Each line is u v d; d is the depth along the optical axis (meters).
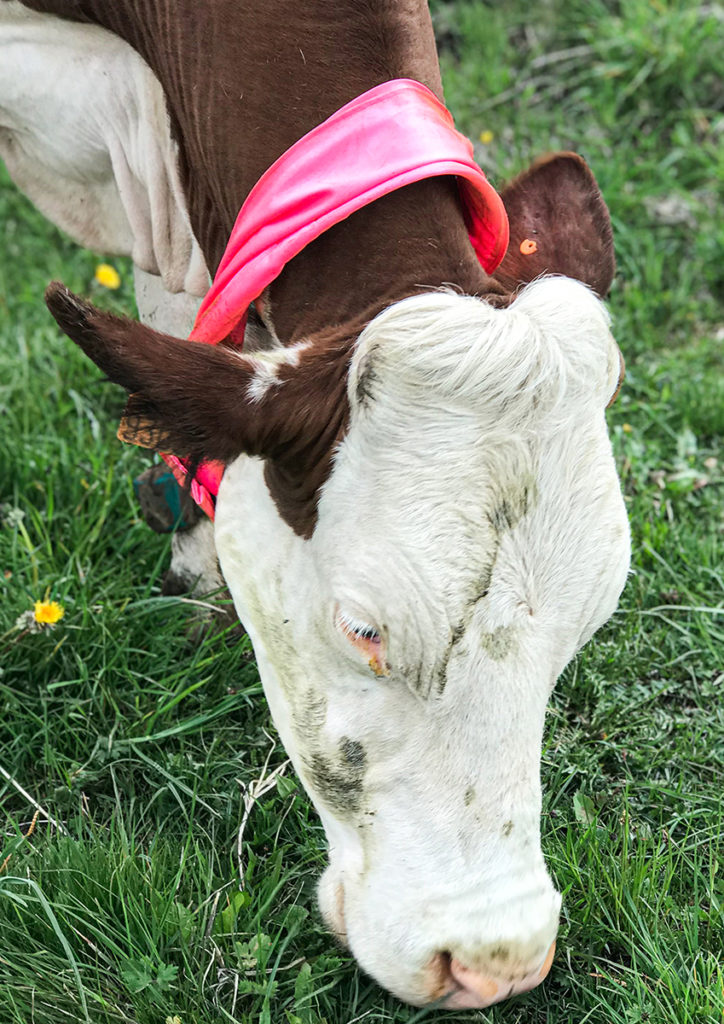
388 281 2.55
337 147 2.62
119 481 4.10
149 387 2.33
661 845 3.14
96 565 3.84
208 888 2.93
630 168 5.76
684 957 2.93
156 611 3.65
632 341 5.01
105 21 3.24
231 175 2.96
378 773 2.45
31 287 5.09
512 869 2.38
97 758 3.30
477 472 2.28
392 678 2.38
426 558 2.27
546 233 2.75
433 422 2.29
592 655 3.67
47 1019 2.69
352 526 2.36
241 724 3.49
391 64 2.76
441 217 2.57
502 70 6.19
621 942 2.97
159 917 2.86
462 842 2.38
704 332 5.25
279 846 3.17
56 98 3.40
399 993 2.46
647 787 3.35
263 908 2.89
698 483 4.44
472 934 2.36
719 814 3.26
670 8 6.39
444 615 2.27
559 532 2.32
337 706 2.50
